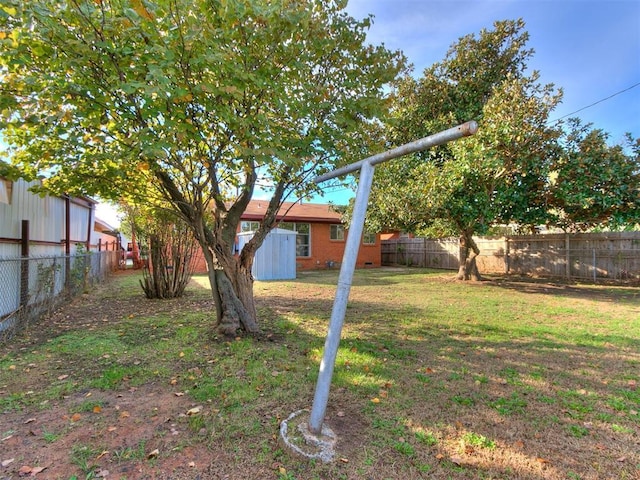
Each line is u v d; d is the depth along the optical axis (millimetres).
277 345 4328
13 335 4844
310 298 8039
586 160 8336
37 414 2670
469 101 10539
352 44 4246
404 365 3686
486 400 2914
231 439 2330
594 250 11102
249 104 3658
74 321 5797
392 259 20375
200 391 3049
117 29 2715
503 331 5059
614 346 4336
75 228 10297
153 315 6203
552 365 3709
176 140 3301
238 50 3422
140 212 9055
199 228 4602
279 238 12812
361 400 2891
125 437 2357
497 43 10281
